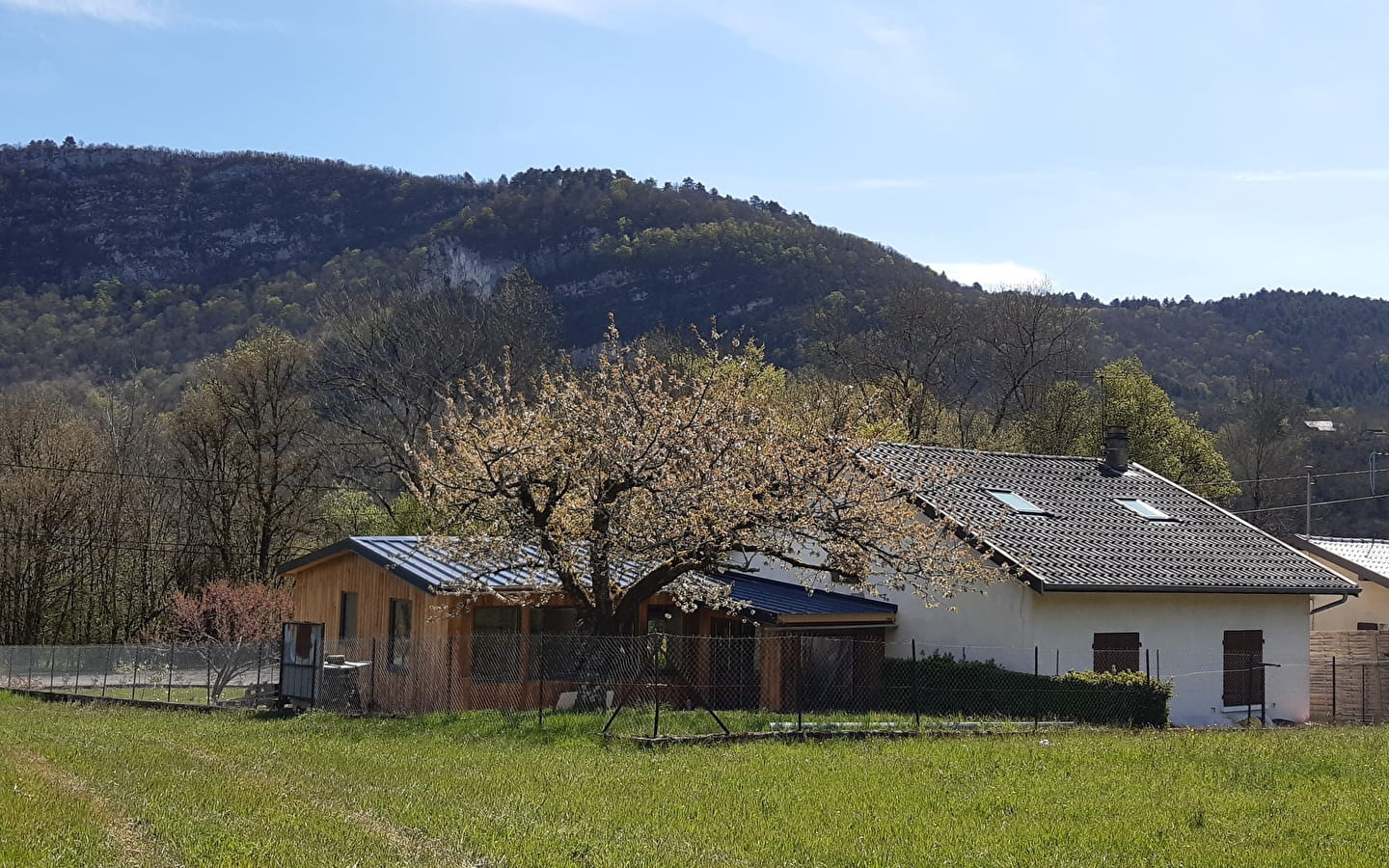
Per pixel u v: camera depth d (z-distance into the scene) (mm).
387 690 23375
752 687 23891
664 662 23484
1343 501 56375
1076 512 27828
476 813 11406
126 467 44438
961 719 20297
